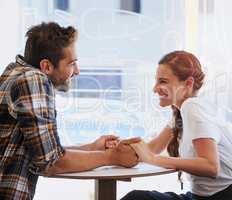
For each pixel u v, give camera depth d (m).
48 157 1.58
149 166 1.82
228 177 1.92
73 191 2.80
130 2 2.66
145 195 1.96
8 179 1.58
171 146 2.05
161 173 1.73
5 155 1.58
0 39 2.66
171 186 2.71
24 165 1.59
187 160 1.79
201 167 1.79
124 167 1.80
